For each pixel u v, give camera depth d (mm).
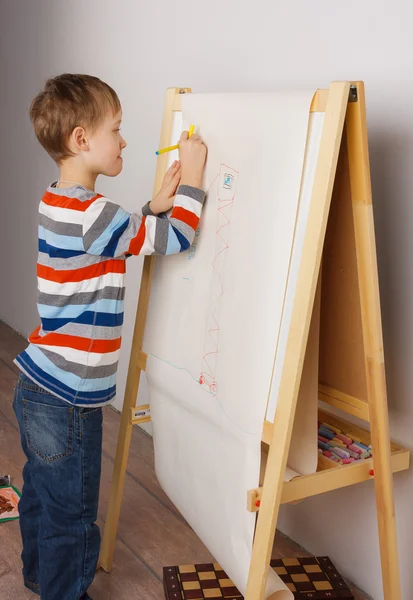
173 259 1526
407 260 1420
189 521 1527
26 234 3344
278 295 1195
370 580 1610
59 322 1461
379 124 1442
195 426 1442
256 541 1198
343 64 1508
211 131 1400
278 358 1194
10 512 1937
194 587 1572
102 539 1798
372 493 1571
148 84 2271
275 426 1166
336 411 1621
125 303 2541
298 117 1159
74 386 1446
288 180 1180
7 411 2600
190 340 1444
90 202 1411
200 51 1987
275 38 1693
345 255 1300
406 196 1403
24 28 3133
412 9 1336
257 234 1249
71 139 1442
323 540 1736
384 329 1494
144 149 2348
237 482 1285
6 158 3492
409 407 1453
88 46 2621
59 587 1511
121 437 1691
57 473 1476
